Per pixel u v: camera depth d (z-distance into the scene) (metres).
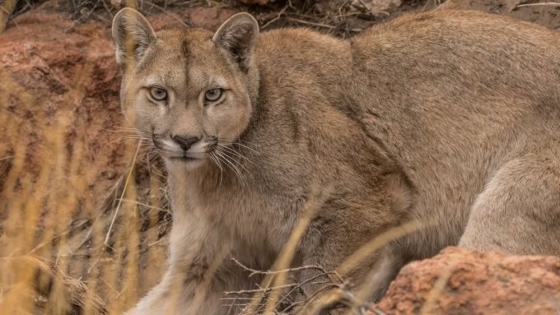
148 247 13.48
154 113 11.21
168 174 12.03
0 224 13.59
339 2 15.66
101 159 14.33
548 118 11.44
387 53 11.91
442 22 12.01
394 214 11.55
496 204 11.10
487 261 8.56
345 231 11.34
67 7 15.80
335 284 9.88
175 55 11.24
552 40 11.83
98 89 14.59
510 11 14.48
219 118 11.16
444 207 11.72
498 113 11.54
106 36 15.18
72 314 11.46
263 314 10.59
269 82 11.59
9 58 14.34
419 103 11.70
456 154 11.62
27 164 13.84
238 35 11.43
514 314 8.25
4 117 13.95
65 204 13.42
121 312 12.03
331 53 11.94
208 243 11.93
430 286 8.45
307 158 11.35
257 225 11.66
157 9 15.69
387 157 11.63
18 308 10.93
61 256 12.99
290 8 15.70
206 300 12.14
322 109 11.53
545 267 8.51
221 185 11.52
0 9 15.21
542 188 11.05
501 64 11.64
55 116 14.11
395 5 15.50
